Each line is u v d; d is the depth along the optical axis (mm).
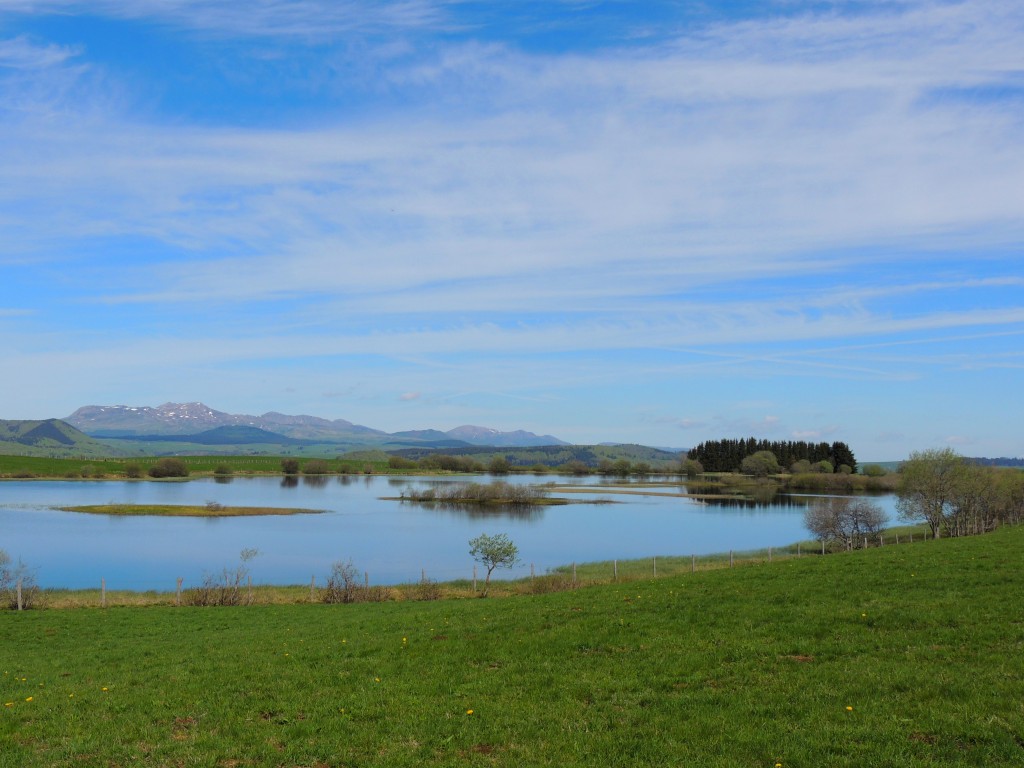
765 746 15859
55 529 119125
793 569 39312
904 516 100812
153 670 26438
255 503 173000
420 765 16219
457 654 25594
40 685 25078
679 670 21734
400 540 110250
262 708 20578
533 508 169375
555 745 16859
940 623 24484
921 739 15562
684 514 156000
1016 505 104125
